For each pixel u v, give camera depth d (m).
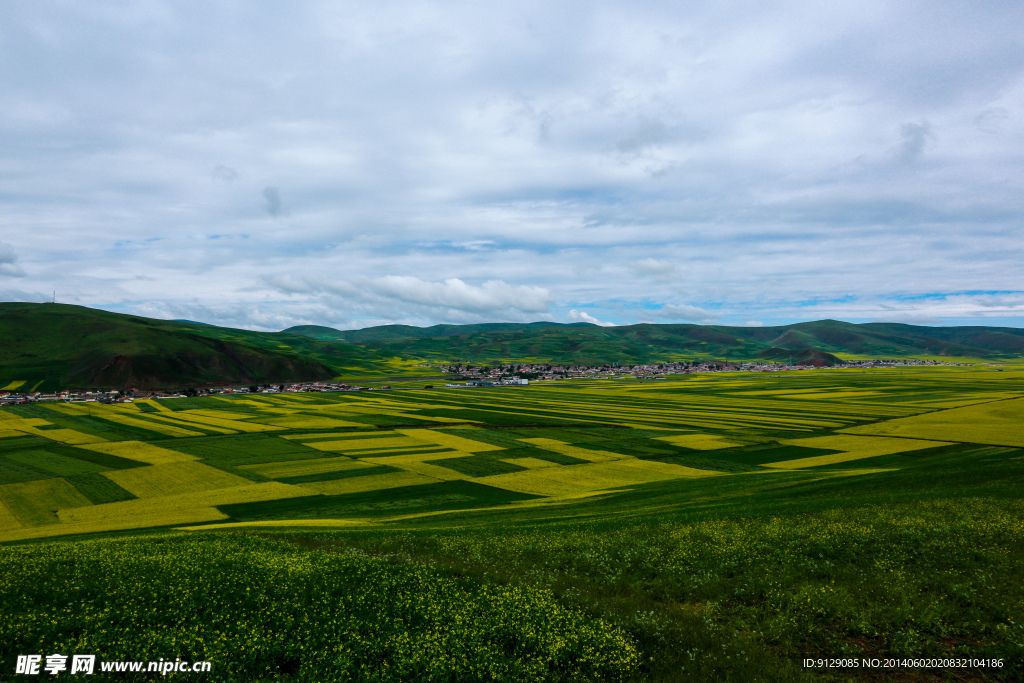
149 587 16.25
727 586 16.95
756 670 11.58
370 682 11.12
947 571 16.67
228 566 19.09
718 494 46.56
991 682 11.23
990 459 59.97
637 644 12.80
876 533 21.09
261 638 12.59
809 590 15.69
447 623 13.56
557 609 14.15
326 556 20.48
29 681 11.29
